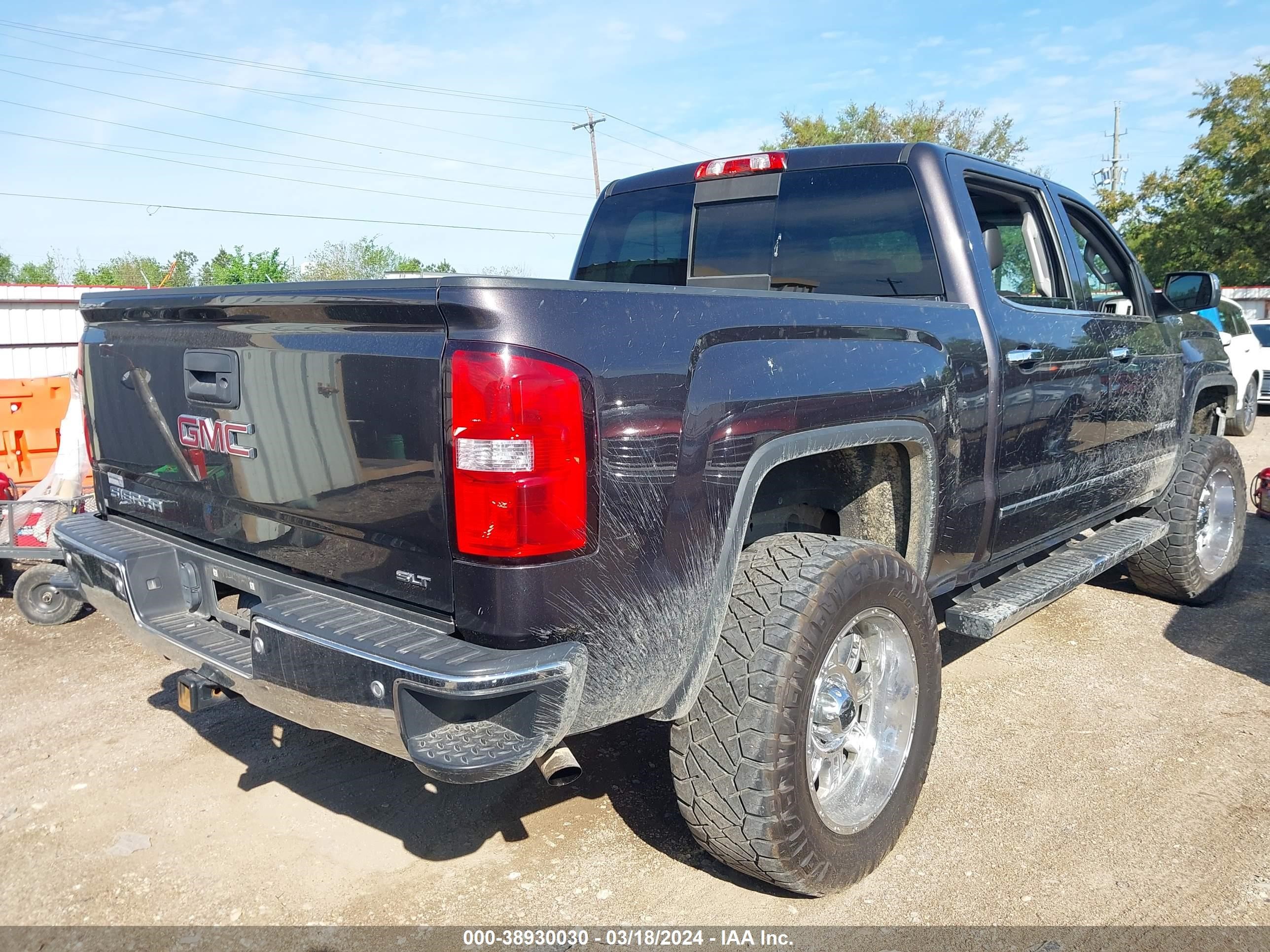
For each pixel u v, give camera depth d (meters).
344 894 2.67
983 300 3.31
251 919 2.56
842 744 2.68
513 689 1.91
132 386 2.87
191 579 2.79
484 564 1.96
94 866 2.81
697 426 2.22
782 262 3.77
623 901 2.62
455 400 1.94
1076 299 3.99
